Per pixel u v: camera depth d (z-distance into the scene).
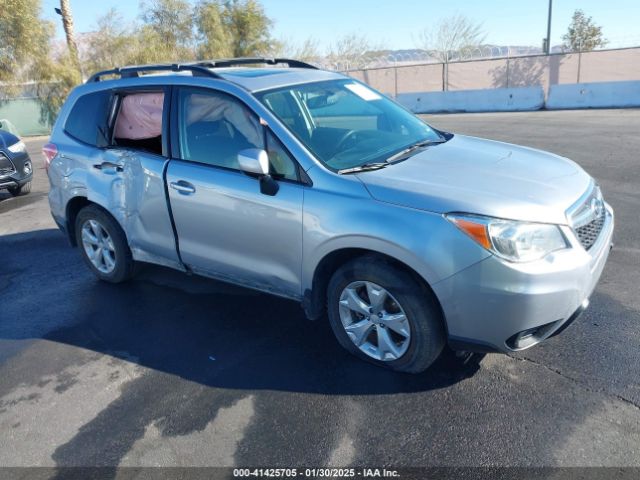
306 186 3.33
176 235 4.10
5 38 23.95
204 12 30.11
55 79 25.44
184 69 4.10
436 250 2.87
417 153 3.67
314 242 3.29
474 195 2.95
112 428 3.07
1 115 24.61
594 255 3.06
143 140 4.31
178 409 3.19
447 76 26.86
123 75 4.55
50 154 4.93
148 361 3.72
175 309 4.45
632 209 6.14
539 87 20.53
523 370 3.30
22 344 4.09
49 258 5.95
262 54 32.66
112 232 4.66
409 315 3.11
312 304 3.52
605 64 23.55
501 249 2.78
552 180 3.26
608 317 3.83
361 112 4.11
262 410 3.12
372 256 3.19
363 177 3.21
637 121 13.56
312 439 2.86
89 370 3.68
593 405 2.95
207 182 3.75
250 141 3.62
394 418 2.97
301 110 3.78
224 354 3.73
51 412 3.26
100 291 4.91
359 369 3.43
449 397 3.10
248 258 3.72
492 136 12.51
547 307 2.83
